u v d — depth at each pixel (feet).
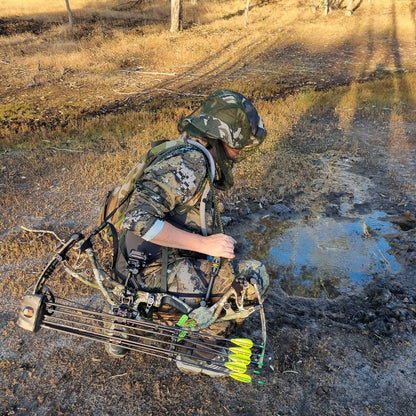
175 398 8.54
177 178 6.49
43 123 28.25
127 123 25.94
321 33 59.88
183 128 7.13
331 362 9.34
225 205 15.98
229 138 6.88
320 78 39.17
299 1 84.79
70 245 7.27
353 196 16.88
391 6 77.71
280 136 23.26
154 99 32.99
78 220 15.39
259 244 13.96
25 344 9.87
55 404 8.48
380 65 43.52
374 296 11.37
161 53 49.06
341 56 47.80
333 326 10.39
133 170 7.22
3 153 22.20
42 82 39.24
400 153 20.98
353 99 29.50
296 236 14.38
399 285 11.87
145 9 82.94
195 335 7.52
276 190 17.17
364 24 64.95
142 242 7.22
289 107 28.32
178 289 7.16
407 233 14.24
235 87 35.83
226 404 8.41
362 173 18.89
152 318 7.55
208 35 58.65
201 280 7.26
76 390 8.76
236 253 13.51
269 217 15.47
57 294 11.39
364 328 10.32
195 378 8.95
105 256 12.78
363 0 84.12
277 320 10.48
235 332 10.00
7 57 47.98
